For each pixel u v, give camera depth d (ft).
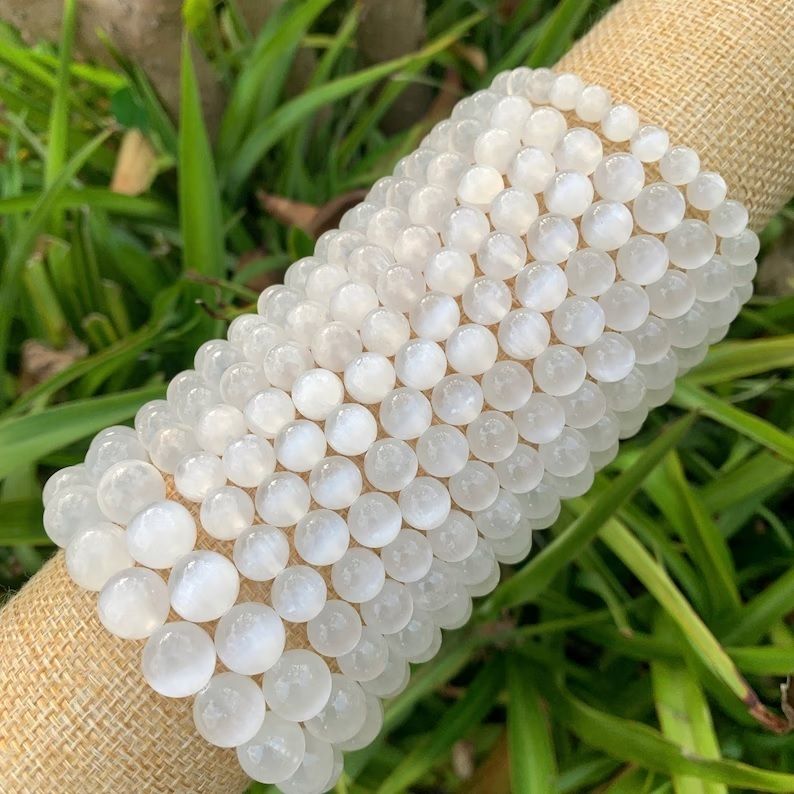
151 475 0.41
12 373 0.76
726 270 0.49
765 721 0.53
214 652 0.37
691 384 0.67
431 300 0.44
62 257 0.69
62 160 0.68
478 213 0.46
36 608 0.44
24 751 0.40
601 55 0.54
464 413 0.43
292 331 0.46
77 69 0.73
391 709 0.61
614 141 0.49
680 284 0.46
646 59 0.52
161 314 0.69
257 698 0.38
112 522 0.41
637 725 0.56
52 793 0.40
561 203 0.46
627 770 0.60
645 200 0.46
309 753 0.41
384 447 0.41
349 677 0.42
